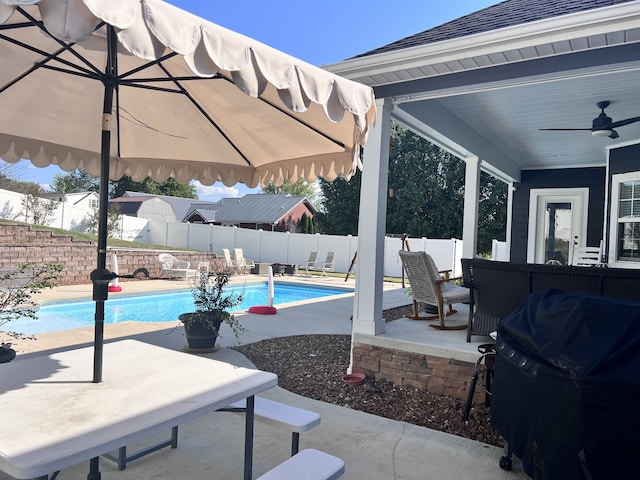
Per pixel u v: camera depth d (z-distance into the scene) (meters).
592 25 3.71
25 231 12.27
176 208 37.75
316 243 20.31
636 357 2.07
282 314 8.59
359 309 4.92
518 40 4.02
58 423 1.71
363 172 4.96
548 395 2.24
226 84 3.04
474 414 3.93
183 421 1.86
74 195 28.42
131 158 3.92
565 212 10.73
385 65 4.62
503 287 4.19
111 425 1.71
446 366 4.31
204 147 3.79
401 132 26.20
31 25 2.27
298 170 3.52
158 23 1.51
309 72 2.02
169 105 3.41
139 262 13.71
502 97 5.86
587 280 3.69
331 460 2.14
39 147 3.46
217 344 6.00
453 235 25.42
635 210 7.80
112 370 2.37
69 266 11.91
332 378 4.86
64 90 3.20
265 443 3.31
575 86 5.41
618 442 2.00
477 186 7.97
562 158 9.72
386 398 4.32
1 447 1.50
